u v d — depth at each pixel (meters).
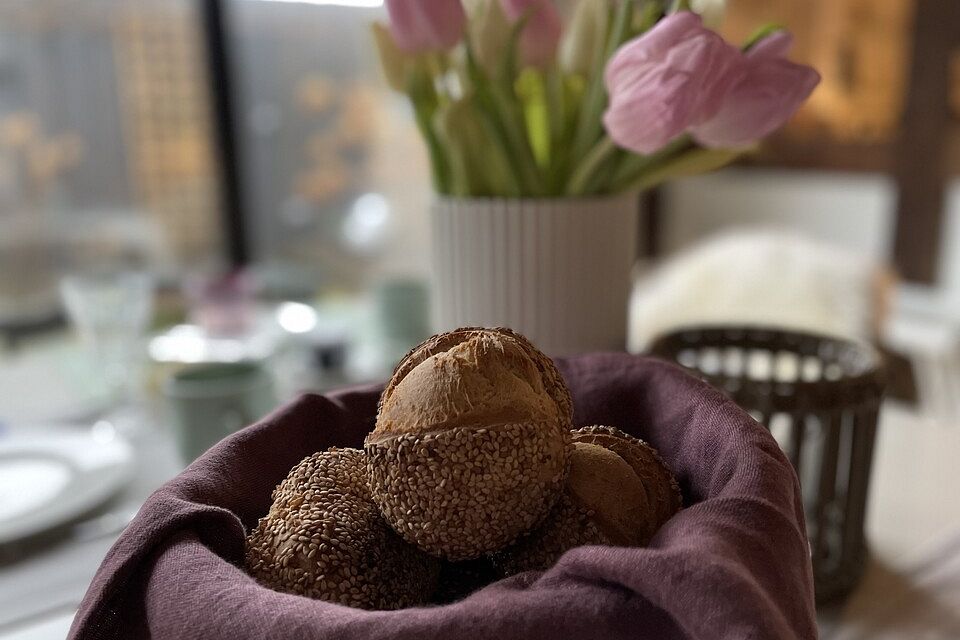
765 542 0.23
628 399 0.34
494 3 0.50
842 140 1.63
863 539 0.48
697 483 0.29
